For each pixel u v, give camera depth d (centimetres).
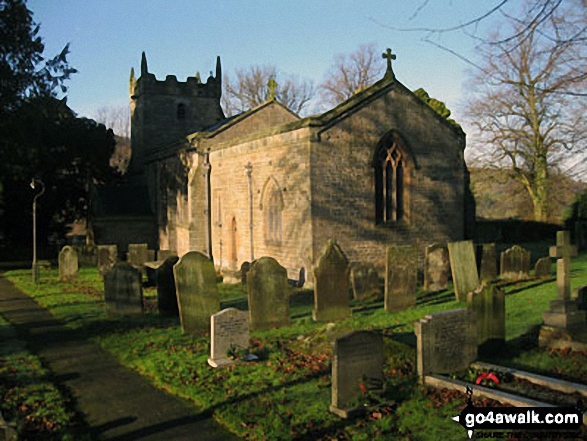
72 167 3834
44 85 2086
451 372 939
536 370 962
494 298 1072
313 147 2056
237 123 2961
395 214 2298
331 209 2100
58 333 1413
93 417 844
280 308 1390
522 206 4400
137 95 4019
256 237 2436
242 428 778
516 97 3353
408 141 2306
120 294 1569
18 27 2062
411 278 1595
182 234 3106
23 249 3716
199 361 1088
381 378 846
